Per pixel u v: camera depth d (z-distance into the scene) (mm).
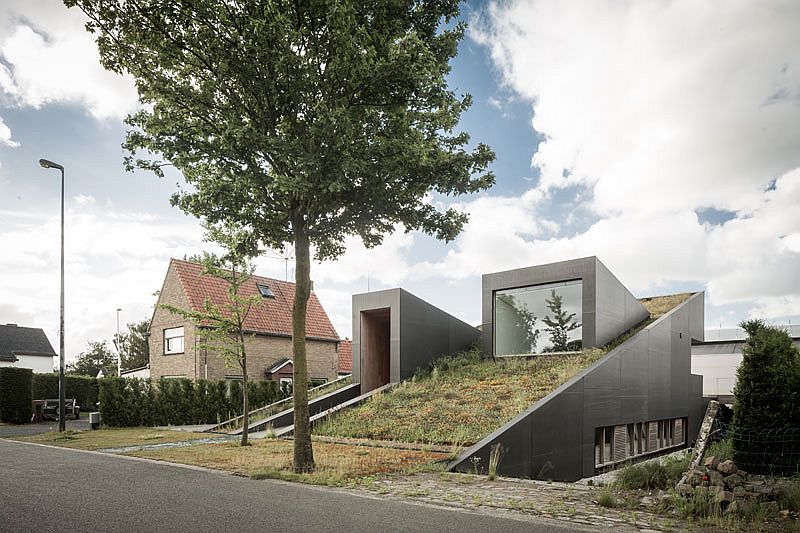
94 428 19953
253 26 8227
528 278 20188
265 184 8875
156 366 29516
